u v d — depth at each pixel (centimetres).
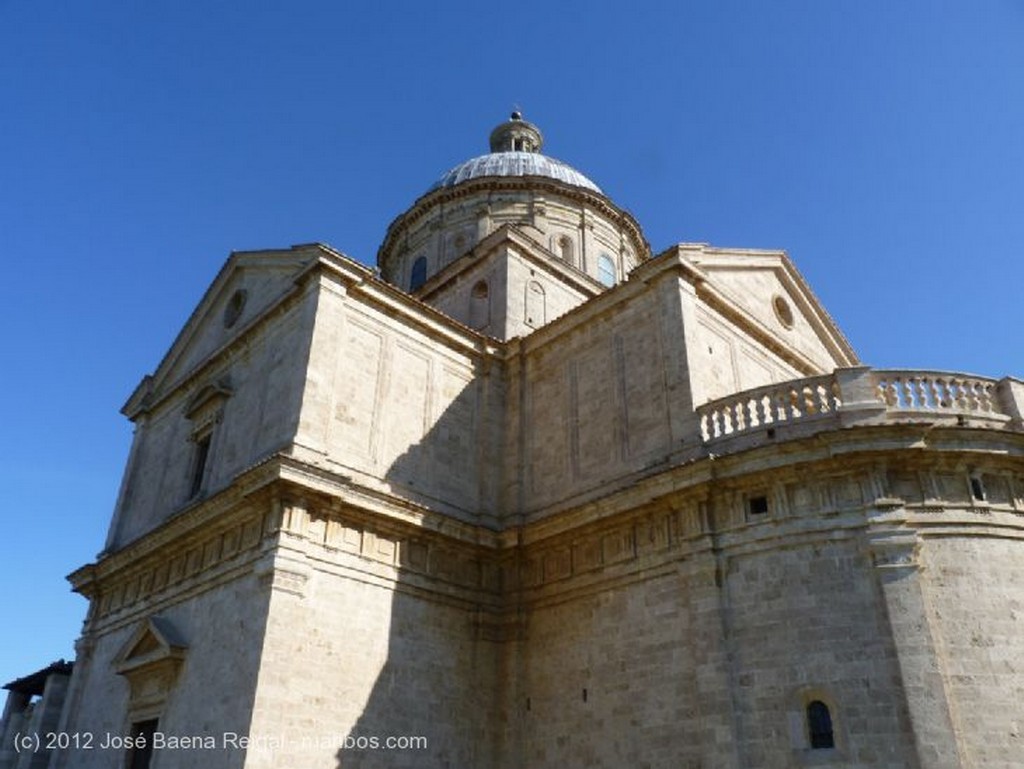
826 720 1777
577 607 2348
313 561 2145
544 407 2783
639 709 2072
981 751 1675
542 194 4200
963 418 2045
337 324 2494
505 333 3231
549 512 2575
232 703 1986
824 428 2045
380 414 2509
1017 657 1786
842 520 1927
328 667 2077
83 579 2948
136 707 2402
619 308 2661
